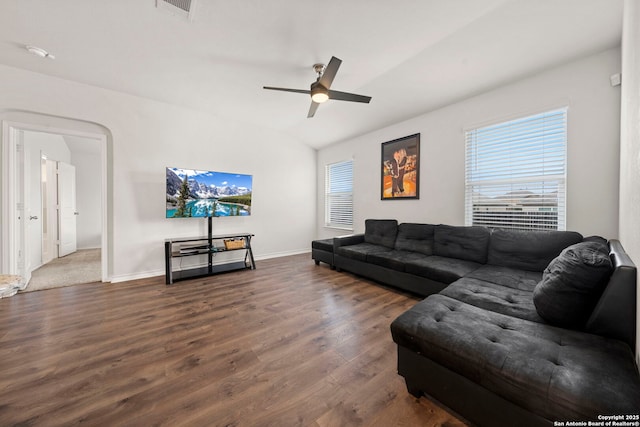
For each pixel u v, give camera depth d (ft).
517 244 8.22
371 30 7.29
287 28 7.22
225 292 9.82
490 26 7.00
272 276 12.07
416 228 11.69
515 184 9.31
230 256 14.80
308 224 18.33
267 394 4.52
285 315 7.75
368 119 13.48
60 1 6.27
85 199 19.90
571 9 6.22
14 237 9.80
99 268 13.50
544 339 3.85
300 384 4.77
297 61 8.82
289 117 14.06
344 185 16.93
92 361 5.44
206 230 13.75
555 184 8.41
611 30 6.67
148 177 11.89
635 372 3.01
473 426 3.87
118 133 11.12
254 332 6.71
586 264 4.07
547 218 8.57
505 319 4.60
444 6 6.41
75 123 10.45
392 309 8.20
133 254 11.57
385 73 9.48
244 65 9.07
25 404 4.25
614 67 7.23
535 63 8.16
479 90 9.95
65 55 8.49
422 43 7.82
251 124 15.23
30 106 9.42
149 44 7.93
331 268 13.60
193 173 12.39
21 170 10.14
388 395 4.52
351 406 4.26
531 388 3.07
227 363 5.39
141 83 10.37
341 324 7.17
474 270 8.21
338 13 6.66
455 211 11.06
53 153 15.99
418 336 4.25
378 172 14.57
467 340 3.89
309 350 5.89
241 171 14.88
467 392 3.76
